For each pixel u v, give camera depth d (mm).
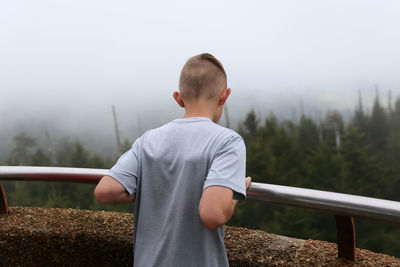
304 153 62750
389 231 35625
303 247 1128
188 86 854
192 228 747
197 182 750
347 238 1028
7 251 1296
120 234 1230
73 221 1348
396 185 44844
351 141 44688
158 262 764
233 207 705
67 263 1259
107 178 824
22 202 48312
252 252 1110
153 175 808
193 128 811
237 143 761
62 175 1104
